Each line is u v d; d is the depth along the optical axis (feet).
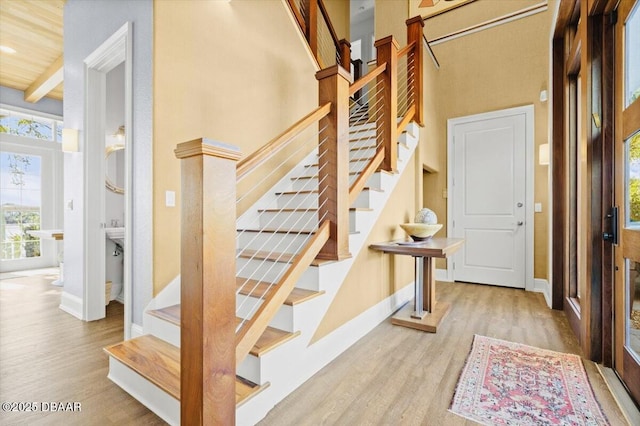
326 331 6.80
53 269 17.95
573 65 8.89
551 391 5.62
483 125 14.33
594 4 6.24
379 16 14.73
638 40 5.29
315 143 12.55
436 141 14.42
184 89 7.82
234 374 4.16
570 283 9.37
